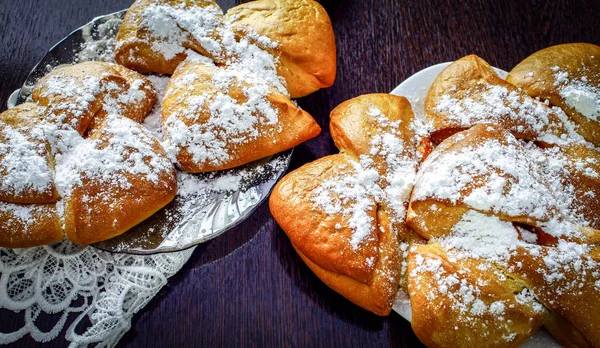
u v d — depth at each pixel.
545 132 0.22
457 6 0.29
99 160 0.22
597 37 0.28
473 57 0.24
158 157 0.22
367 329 0.22
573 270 0.19
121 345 0.22
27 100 0.24
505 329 0.19
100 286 0.22
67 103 0.22
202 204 0.23
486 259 0.20
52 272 0.22
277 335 0.22
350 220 0.21
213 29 0.24
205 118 0.23
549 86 0.23
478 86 0.23
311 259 0.21
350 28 0.28
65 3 0.28
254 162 0.24
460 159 0.21
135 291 0.22
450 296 0.19
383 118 0.23
